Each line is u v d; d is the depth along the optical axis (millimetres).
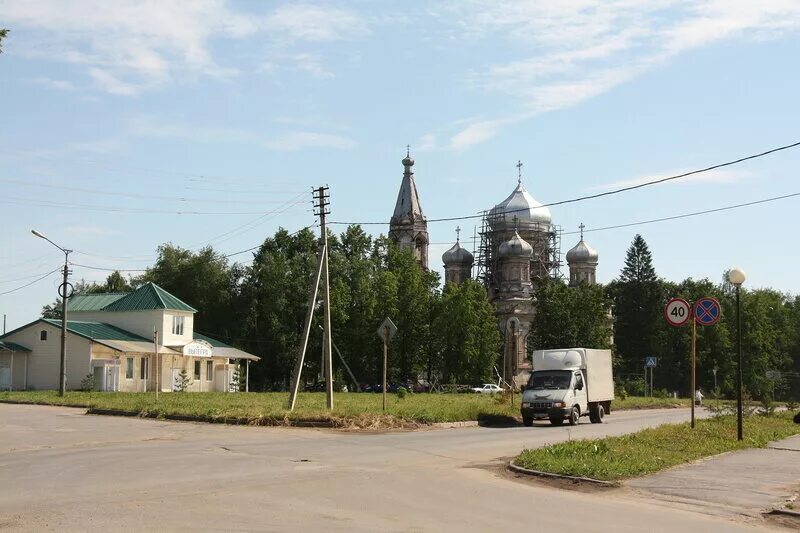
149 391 64375
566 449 19078
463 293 92812
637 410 52188
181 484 13945
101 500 12133
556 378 34344
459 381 92875
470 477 16094
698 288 106125
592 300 92125
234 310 92250
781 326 119938
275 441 22781
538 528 11023
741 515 12703
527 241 116125
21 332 64188
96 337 63750
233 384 76062
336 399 47375
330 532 10180
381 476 15641
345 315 84625
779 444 24750
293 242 91750
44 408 37719
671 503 13656
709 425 27297
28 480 14211
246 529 10219
